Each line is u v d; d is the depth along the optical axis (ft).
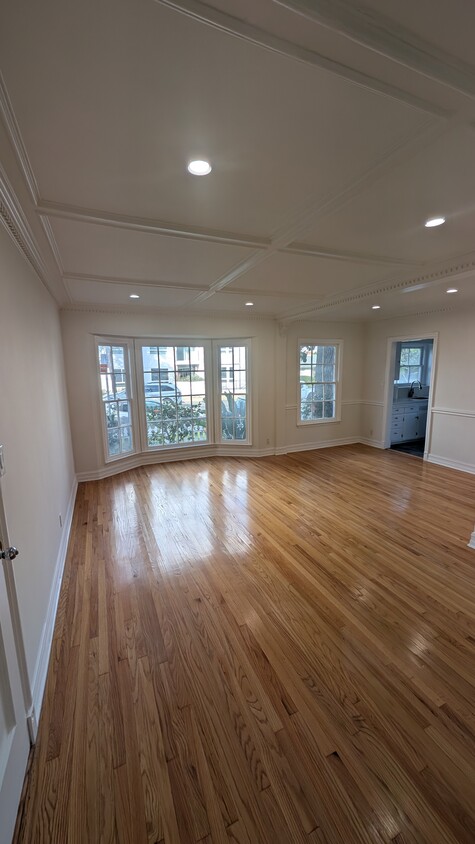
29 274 7.64
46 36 3.05
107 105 3.86
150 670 5.81
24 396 6.28
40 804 4.04
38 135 4.31
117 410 16.76
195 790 4.16
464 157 4.96
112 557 9.31
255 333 18.66
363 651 6.15
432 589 7.85
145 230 7.18
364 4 2.93
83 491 14.32
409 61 3.41
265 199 6.11
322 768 4.36
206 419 19.66
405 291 12.78
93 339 15.20
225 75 3.54
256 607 7.30
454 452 17.22
